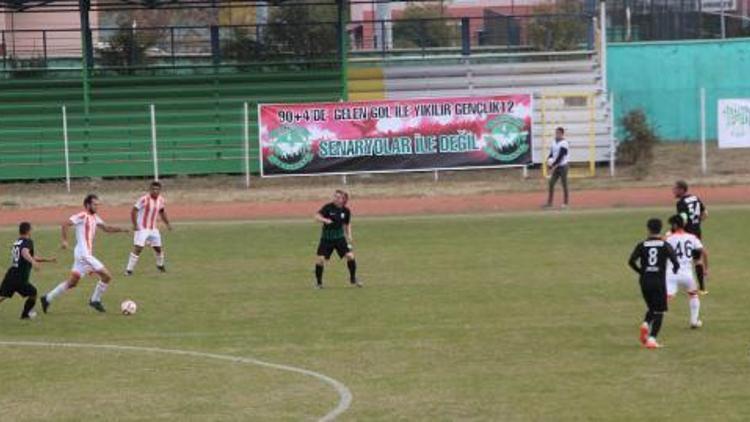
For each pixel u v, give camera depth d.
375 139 68.81
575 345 27.31
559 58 82.62
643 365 24.95
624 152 73.38
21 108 76.94
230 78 79.50
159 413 21.73
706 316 30.72
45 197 67.75
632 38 98.94
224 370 25.48
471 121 68.88
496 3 126.38
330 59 81.25
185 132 76.12
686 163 74.75
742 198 60.47
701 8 104.75
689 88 90.75
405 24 95.94
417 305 33.38
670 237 28.89
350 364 25.80
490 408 21.50
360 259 43.28
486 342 27.94
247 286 37.69
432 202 62.56
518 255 43.00
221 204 64.19
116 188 70.88
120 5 87.50
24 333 30.64
